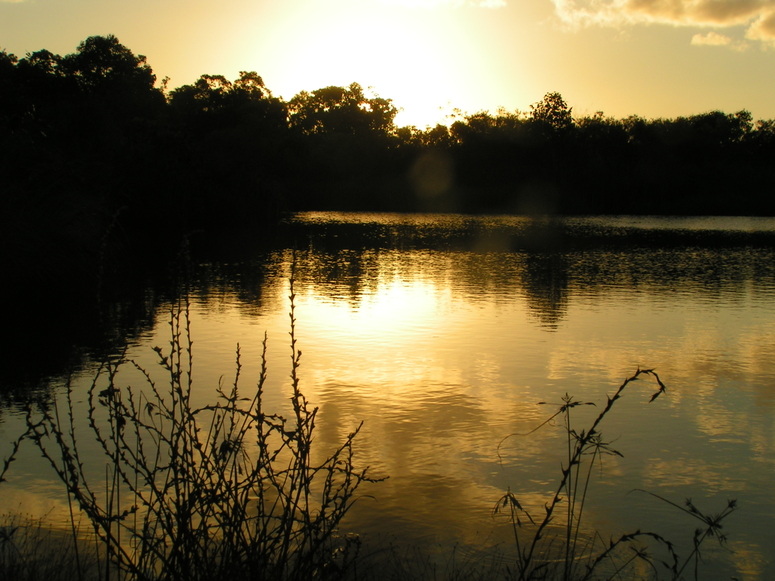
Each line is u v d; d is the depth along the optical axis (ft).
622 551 14.89
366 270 69.62
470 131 250.57
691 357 33.01
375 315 44.34
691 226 155.22
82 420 22.91
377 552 13.76
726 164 245.24
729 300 51.26
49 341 35.76
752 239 116.57
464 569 13.56
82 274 54.80
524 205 227.61
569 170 233.55
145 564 9.42
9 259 49.52
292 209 217.97
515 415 24.32
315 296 52.24
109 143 116.06
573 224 157.99
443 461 19.88
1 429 22.20
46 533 14.69
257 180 143.33
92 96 139.13
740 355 33.40
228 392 26.45
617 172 232.12
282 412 24.26
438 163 245.24
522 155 239.91
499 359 32.63
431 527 15.75
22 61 138.21
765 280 63.41
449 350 34.45
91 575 11.99
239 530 9.09
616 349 34.76
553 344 35.83
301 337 37.45
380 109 337.52
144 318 42.63
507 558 14.29
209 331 38.68
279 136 174.60
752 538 15.71
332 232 124.16
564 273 67.87
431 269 70.74
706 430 22.86
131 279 60.49
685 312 45.78
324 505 9.52
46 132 101.19
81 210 58.23
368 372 30.14
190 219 118.11
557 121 238.07
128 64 159.33
